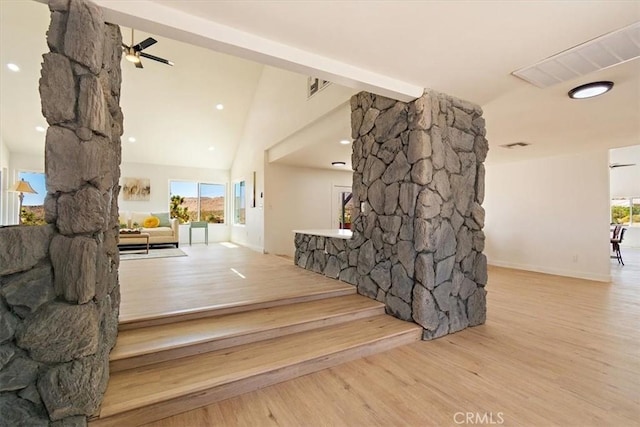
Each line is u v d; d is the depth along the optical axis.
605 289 4.72
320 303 3.27
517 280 5.34
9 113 6.38
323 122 4.94
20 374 1.40
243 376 2.00
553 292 4.53
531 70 2.52
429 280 2.85
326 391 2.02
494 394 1.98
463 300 3.13
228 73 7.01
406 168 3.01
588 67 2.45
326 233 4.52
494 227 7.02
